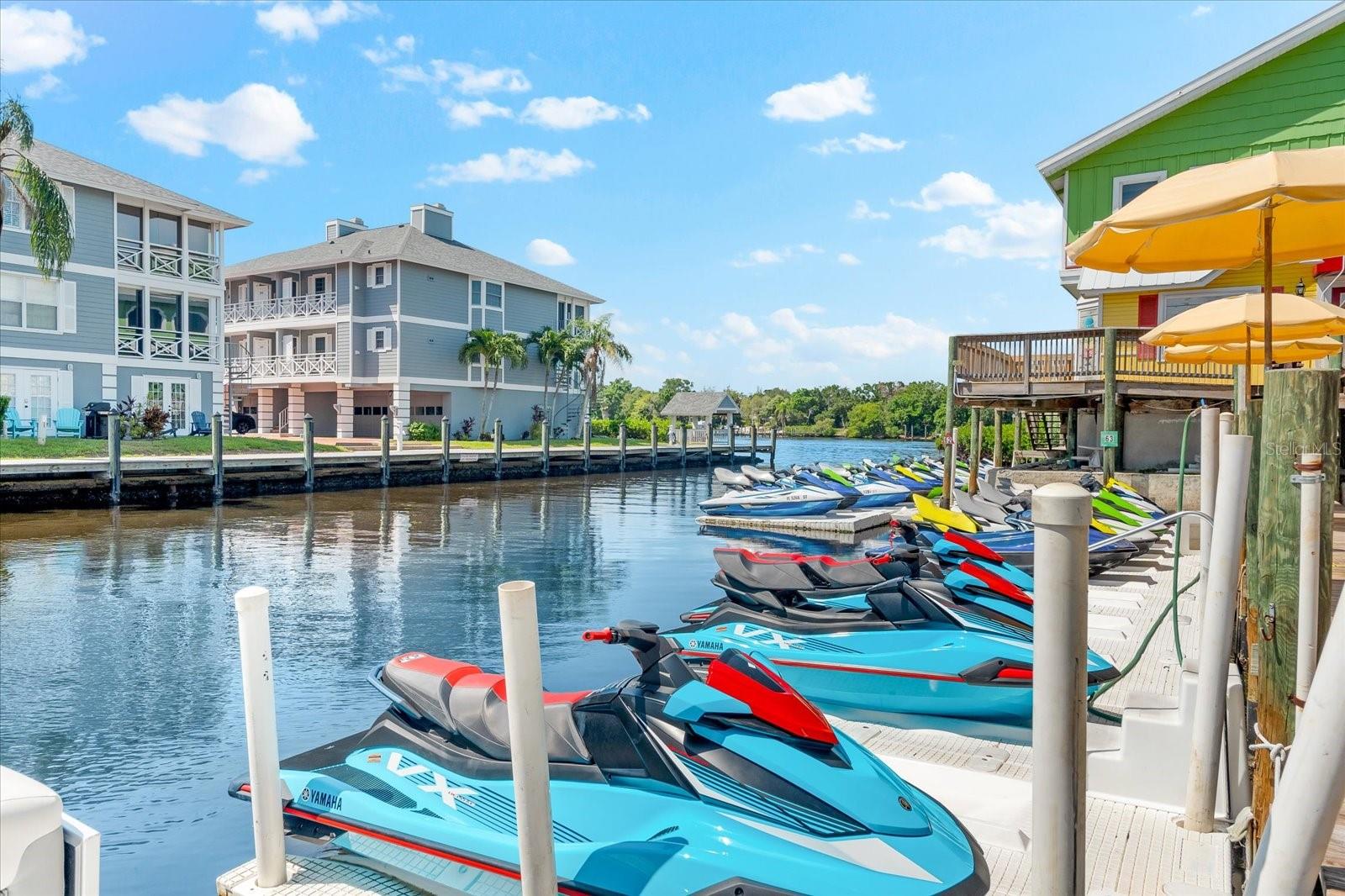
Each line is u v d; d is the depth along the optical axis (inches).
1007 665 241.9
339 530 780.0
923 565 310.5
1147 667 281.7
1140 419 813.2
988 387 756.0
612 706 156.0
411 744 179.3
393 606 456.8
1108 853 162.2
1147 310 837.8
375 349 1729.8
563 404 2098.9
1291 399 154.9
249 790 174.7
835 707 267.6
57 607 454.6
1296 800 70.2
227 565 586.6
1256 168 171.5
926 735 237.9
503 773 161.3
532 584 111.4
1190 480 678.5
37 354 1147.9
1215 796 171.3
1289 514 155.4
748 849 134.0
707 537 757.9
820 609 293.1
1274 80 794.2
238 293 1926.7
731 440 2123.5
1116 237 233.8
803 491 862.5
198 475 986.7
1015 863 159.3
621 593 496.7
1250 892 74.3
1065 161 872.3
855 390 4864.7
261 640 155.3
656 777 148.2
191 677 335.9
